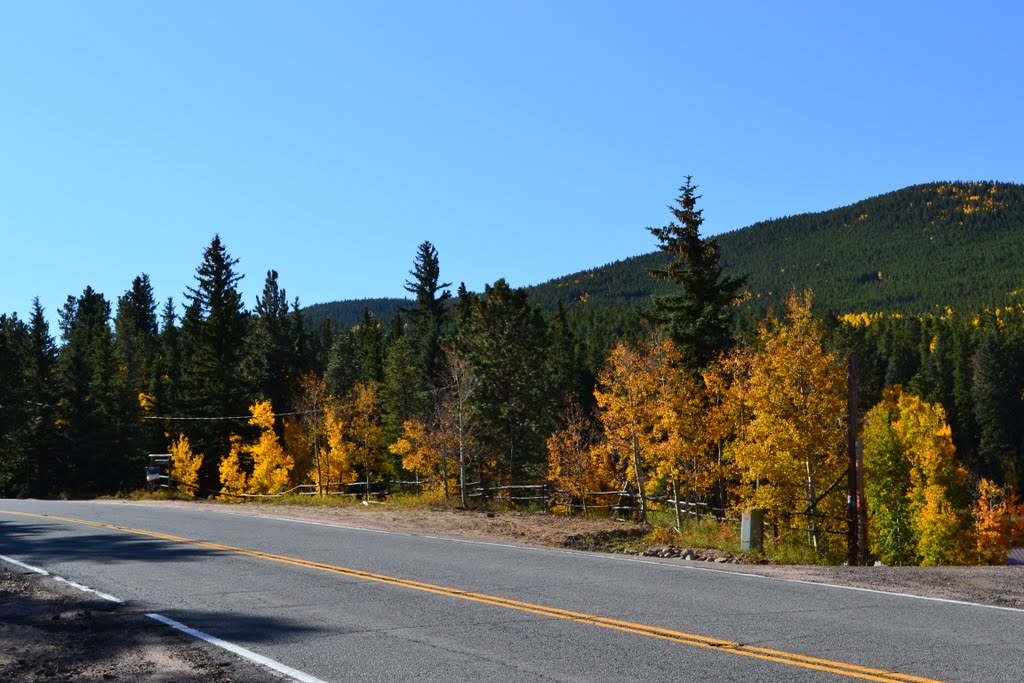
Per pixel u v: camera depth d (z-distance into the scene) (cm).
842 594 1077
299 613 970
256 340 8300
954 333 13688
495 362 5588
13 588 1170
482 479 5109
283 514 2502
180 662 757
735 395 3216
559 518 2373
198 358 7369
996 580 1193
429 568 1330
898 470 4600
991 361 10975
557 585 1157
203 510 2684
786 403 2947
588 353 9494
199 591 1127
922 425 4553
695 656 746
